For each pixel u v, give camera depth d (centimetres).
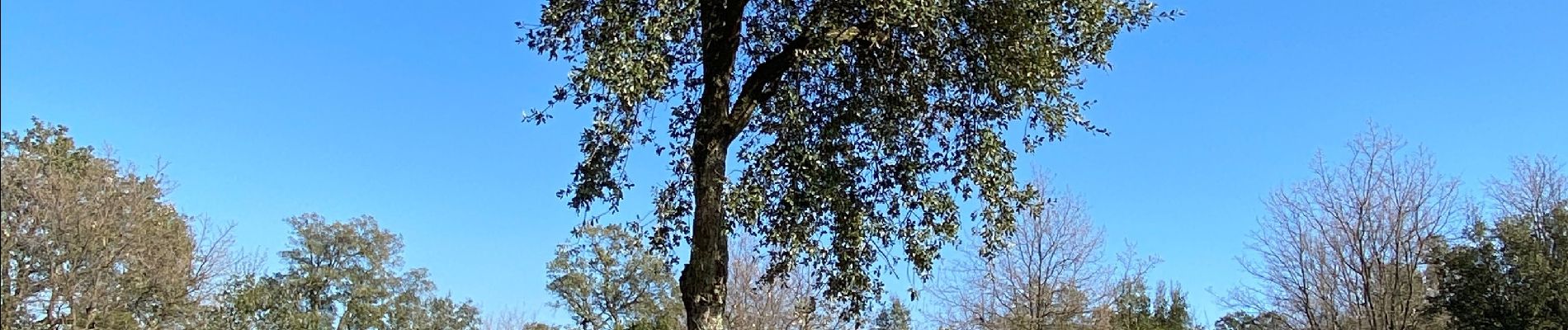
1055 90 1002
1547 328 2686
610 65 827
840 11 948
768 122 1052
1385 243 2708
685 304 893
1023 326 2808
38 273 2584
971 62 1001
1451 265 2859
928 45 983
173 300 2888
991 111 1045
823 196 1003
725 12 966
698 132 934
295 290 4834
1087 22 995
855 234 1024
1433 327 3111
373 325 4941
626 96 830
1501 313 2767
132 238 2761
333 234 5044
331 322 4906
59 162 2764
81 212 2617
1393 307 2653
